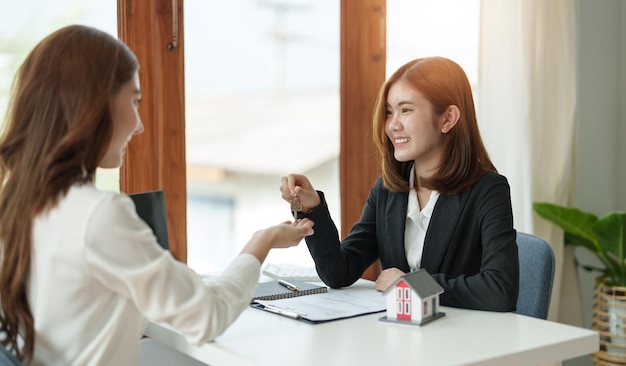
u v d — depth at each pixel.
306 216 1.89
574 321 3.28
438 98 1.84
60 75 1.25
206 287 1.31
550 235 3.14
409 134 1.85
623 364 2.96
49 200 1.24
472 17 3.10
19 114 1.27
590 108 3.48
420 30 3.02
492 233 1.77
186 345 1.47
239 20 2.74
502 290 1.66
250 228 3.56
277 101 3.01
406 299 1.53
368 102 2.89
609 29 3.53
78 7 2.37
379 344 1.38
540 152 3.08
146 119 2.45
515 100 3.04
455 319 1.58
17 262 1.28
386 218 1.98
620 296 3.02
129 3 2.40
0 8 2.26
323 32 2.89
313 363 1.27
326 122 2.94
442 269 1.86
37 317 1.29
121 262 1.22
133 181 2.44
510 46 3.02
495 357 1.30
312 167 3.00
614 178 3.59
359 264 1.98
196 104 2.71
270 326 1.53
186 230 2.55
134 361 1.35
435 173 1.87
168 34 2.48
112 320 1.28
